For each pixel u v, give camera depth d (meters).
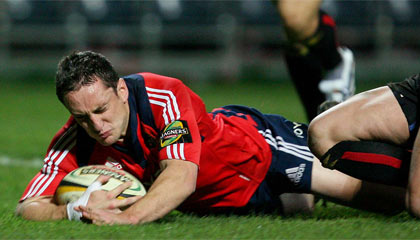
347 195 11.55
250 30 61.31
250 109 12.37
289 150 11.75
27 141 27.09
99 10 64.81
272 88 55.47
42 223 9.72
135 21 65.00
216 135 10.98
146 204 9.43
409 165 10.45
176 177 9.60
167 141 9.89
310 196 12.08
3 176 17.91
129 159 10.68
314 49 16.11
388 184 10.73
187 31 61.59
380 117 10.28
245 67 60.59
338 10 63.50
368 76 57.91
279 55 61.38
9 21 61.00
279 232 9.14
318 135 10.52
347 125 10.38
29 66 60.28
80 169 10.26
